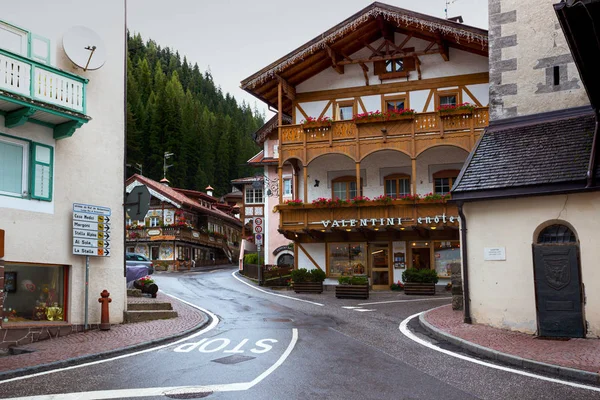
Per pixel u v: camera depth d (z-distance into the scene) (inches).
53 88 533.3
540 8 639.1
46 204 550.6
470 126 986.1
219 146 3922.2
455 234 1058.7
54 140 562.3
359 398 299.3
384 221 1021.2
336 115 1133.1
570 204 496.4
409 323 598.9
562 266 494.3
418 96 1088.2
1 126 514.0
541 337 483.8
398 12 1017.5
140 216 618.5
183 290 1045.8
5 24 527.8
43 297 549.0
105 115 626.2
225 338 512.4
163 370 372.8
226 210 2844.5
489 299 539.5
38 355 428.5
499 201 540.1
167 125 3348.9
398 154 1113.4
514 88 640.4
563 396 304.5
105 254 594.2
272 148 1517.0
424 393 309.7
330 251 1128.2
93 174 604.1
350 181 1143.0
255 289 1079.6
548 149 554.6
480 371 366.6
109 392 313.6
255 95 1173.1
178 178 3272.6
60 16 582.6
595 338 471.5
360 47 1124.5
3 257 498.9
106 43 635.5
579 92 602.9
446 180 1077.1
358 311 720.3
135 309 668.7
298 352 435.5
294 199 1171.3
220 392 311.7
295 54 1084.5
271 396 303.0
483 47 994.7
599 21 405.4
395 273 1087.6
